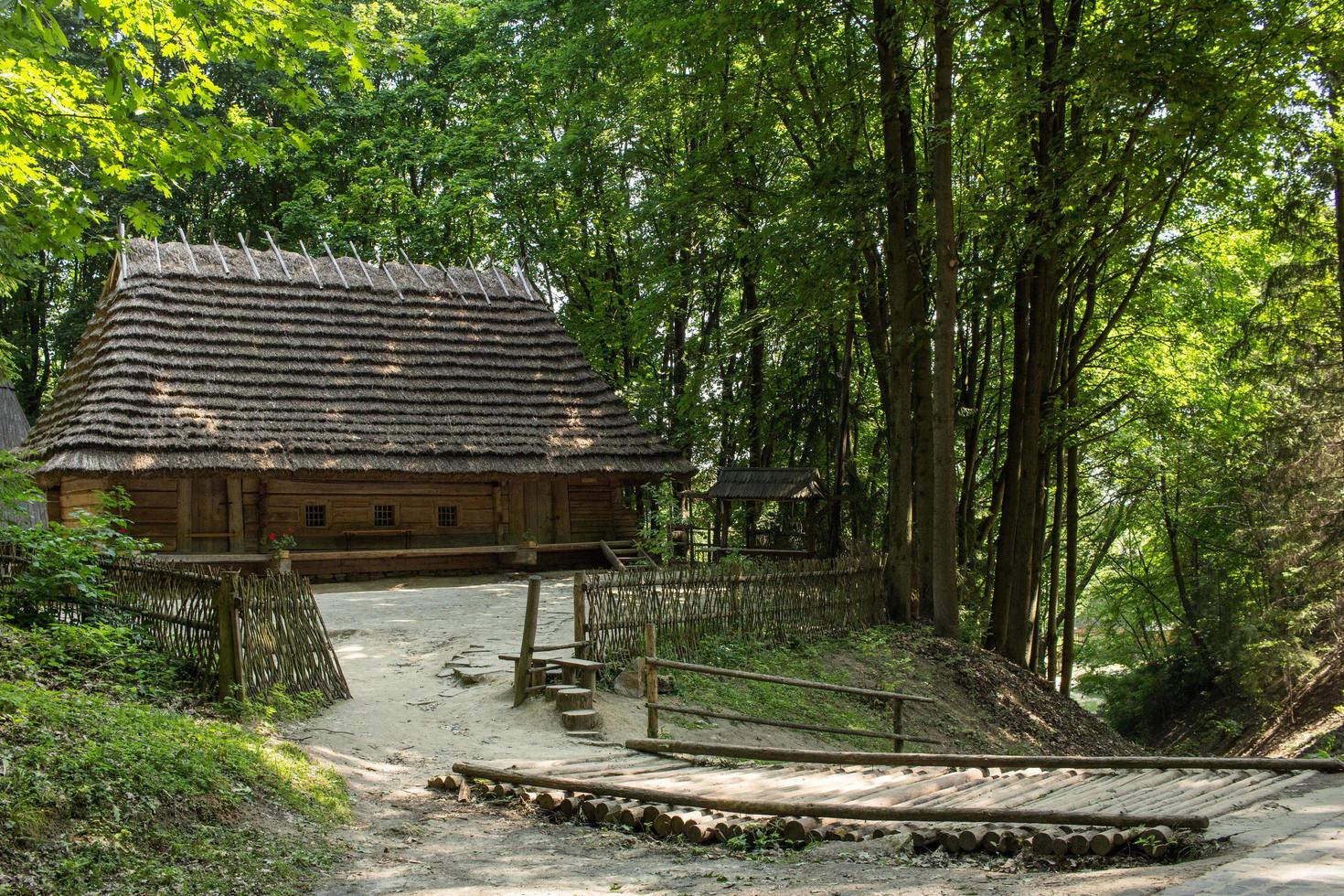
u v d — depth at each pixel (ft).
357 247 107.65
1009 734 53.83
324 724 35.09
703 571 49.78
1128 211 60.03
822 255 64.03
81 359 75.25
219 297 73.97
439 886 21.20
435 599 61.82
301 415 69.62
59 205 32.30
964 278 71.67
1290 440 81.82
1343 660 95.04
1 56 29.58
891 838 22.65
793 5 60.18
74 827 20.29
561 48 94.07
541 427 75.82
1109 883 16.78
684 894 20.08
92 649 34.14
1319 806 21.75
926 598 64.54
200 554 67.31
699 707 42.98
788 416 99.04
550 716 37.58
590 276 109.91
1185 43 52.54
